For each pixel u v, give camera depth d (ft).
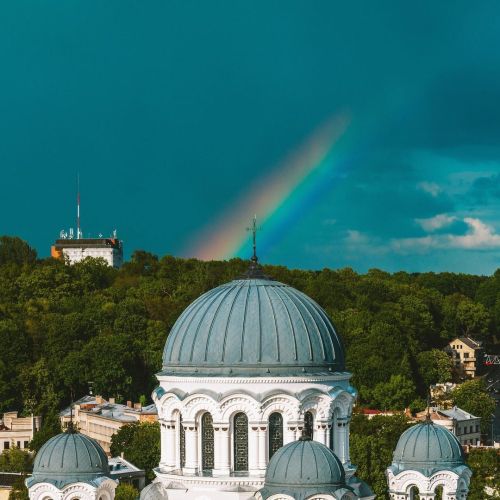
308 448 402.11
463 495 471.21
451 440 472.44
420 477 465.88
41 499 451.12
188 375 439.22
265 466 431.02
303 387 435.53
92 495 450.71
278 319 441.68
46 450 456.86
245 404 432.25
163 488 442.91
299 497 394.11
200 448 439.22
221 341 438.81
